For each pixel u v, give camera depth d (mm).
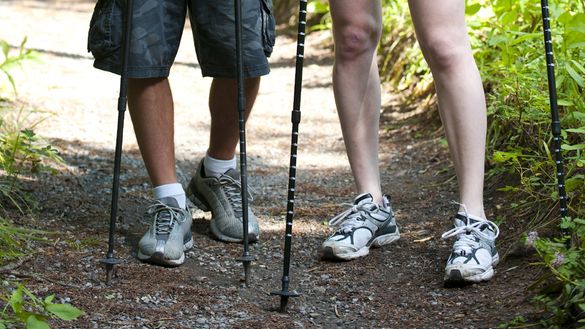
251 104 3635
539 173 3865
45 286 3027
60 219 3805
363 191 3594
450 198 4316
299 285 3258
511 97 4461
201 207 3828
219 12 3344
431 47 3156
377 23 3416
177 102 6715
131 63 3244
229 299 3062
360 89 3504
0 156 4051
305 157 5371
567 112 3881
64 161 4730
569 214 3412
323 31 9422
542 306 2814
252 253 3590
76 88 6906
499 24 4930
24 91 6559
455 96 3178
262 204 4359
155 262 3330
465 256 3141
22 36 9344
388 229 3641
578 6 4375
